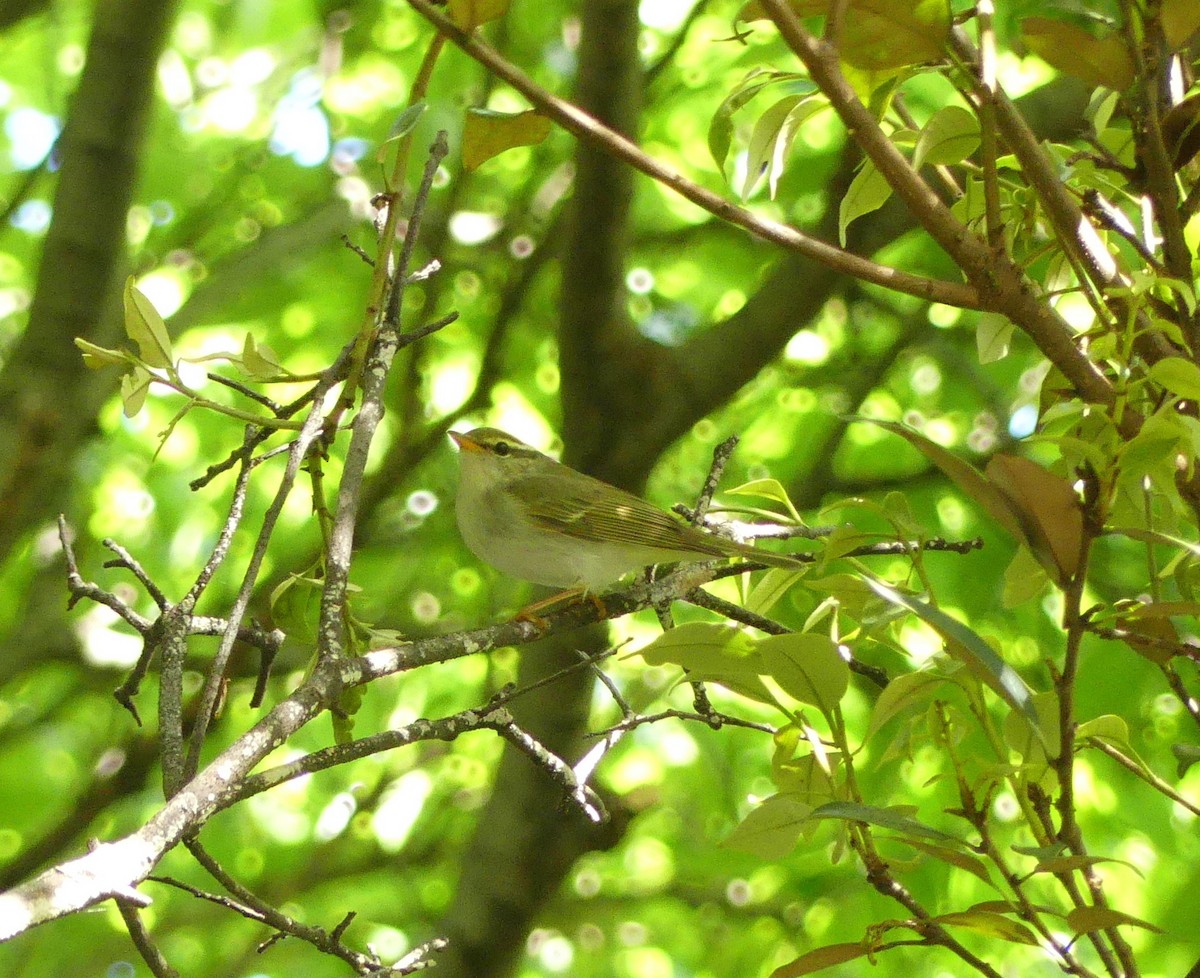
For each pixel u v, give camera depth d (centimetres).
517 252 1606
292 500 1587
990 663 355
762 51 1477
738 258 1631
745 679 438
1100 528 347
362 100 1688
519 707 1174
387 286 582
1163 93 455
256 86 1747
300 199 1727
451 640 492
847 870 1261
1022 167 436
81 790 1466
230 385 527
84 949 1622
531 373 1675
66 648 1373
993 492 358
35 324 1112
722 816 1559
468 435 913
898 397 1684
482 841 1210
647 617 1430
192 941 1698
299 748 1482
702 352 1138
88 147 1114
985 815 398
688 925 1823
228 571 1562
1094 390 406
